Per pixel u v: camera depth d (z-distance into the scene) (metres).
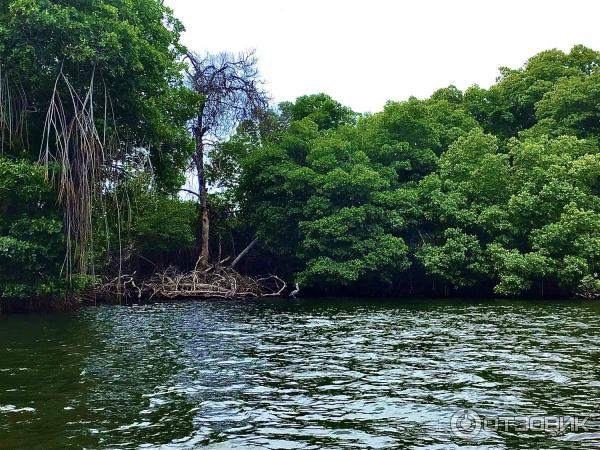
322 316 25.47
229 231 43.34
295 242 39.50
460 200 36.62
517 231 34.94
